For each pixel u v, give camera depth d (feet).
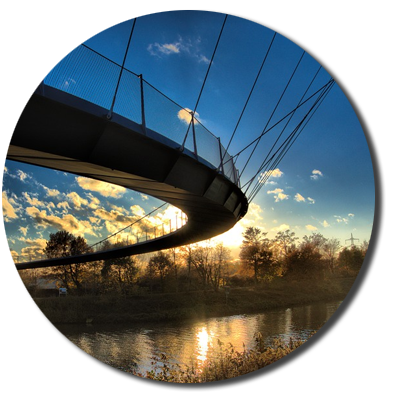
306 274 161.89
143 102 42.45
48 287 190.80
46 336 91.50
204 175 56.08
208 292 156.66
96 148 38.19
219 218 84.48
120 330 120.16
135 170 43.21
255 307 143.43
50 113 33.73
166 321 137.28
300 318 107.96
